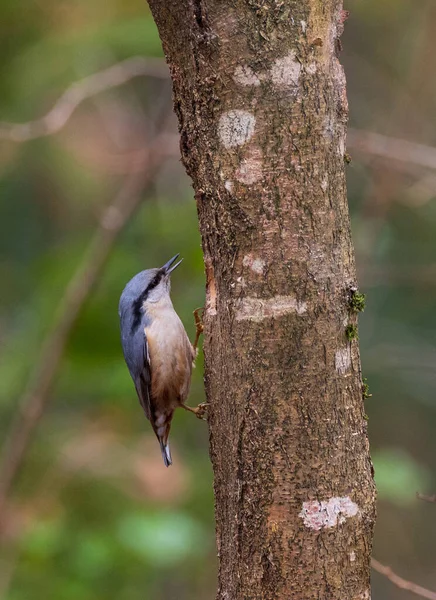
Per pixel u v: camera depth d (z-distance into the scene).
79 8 12.15
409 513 14.63
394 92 13.47
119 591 10.91
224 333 5.39
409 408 13.92
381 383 13.55
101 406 12.20
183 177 13.48
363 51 13.78
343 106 5.37
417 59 13.17
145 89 13.59
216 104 5.27
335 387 5.21
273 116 5.17
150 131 13.35
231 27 5.17
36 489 11.73
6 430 12.34
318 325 5.18
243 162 5.23
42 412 11.41
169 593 12.81
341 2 5.40
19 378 12.13
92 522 11.38
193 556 11.41
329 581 5.13
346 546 5.18
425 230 13.31
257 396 5.21
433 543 14.45
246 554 5.24
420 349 13.14
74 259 12.54
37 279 12.74
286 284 5.18
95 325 11.89
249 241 5.24
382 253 12.98
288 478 5.15
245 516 5.25
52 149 12.67
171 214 12.61
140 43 11.68
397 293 13.56
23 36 12.26
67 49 11.86
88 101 12.93
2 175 12.79
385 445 13.84
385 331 13.41
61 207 13.20
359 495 5.26
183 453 12.24
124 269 12.19
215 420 5.54
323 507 5.14
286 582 5.14
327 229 5.23
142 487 11.44
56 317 11.79
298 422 5.16
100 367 11.84
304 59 5.16
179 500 11.41
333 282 5.24
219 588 5.55
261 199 5.20
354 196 13.34
